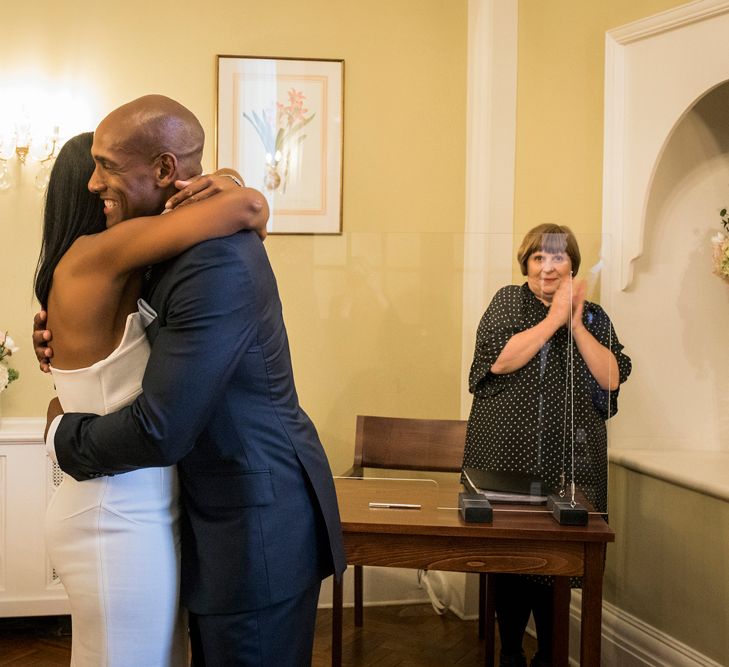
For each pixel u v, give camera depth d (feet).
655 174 10.43
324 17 12.34
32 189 11.83
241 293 4.61
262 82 12.20
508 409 7.82
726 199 10.85
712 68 9.54
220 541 4.91
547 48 11.53
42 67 11.74
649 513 9.99
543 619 8.91
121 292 4.83
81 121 11.84
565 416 7.73
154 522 5.00
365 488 7.95
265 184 12.29
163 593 5.01
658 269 10.81
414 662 9.47
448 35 12.55
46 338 5.14
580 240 7.68
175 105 4.95
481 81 12.10
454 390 8.11
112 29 11.91
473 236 7.86
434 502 7.68
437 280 7.98
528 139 11.77
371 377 8.09
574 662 10.21
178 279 4.55
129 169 4.78
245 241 4.76
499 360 7.82
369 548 7.22
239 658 4.92
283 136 12.28
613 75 10.60
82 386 4.95
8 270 11.84
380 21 12.44
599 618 7.16
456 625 10.10
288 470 5.03
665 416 10.92
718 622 8.91
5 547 10.88
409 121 12.54
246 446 4.88
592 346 7.71
